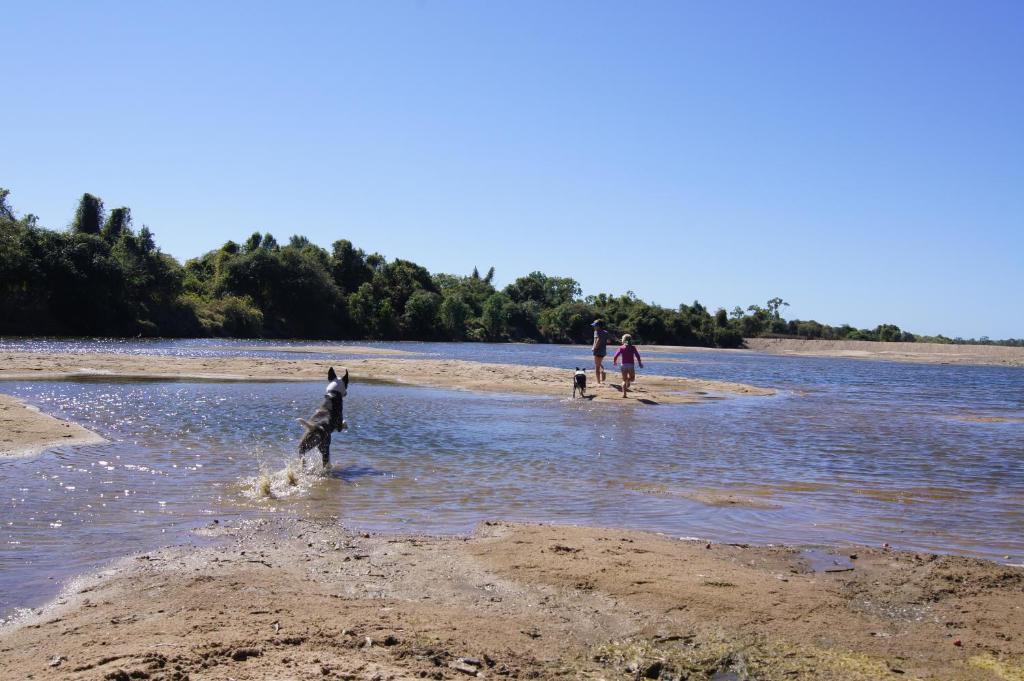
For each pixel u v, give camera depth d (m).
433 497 8.56
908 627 4.95
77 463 9.41
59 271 51.91
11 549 6.04
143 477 8.86
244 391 19.33
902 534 7.57
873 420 17.88
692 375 36.16
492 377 26.03
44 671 3.77
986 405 23.48
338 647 4.23
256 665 3.89
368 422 14.50
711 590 5.47
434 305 91.62
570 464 10.83
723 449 12.66
